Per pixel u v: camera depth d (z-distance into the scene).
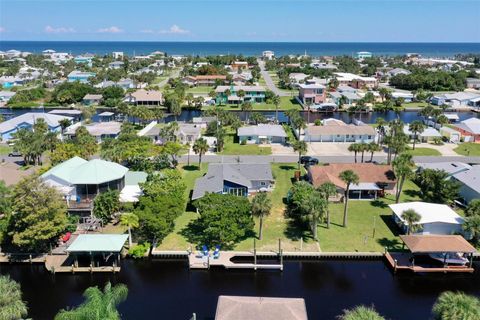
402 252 61.38
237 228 60.44
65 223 61.22
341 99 174.88
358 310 39.78
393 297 53.12
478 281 56.94
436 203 77.75
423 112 139.62
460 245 57.41
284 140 119.00
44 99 184.62
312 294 53.62
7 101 178.62
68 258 60.72
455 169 85.56
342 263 60.59
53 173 71.50
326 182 70.38
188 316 49.16
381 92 186.00
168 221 62.81
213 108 163.38
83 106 160.50
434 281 56.84
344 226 68.75
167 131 113.12
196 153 105.31
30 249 61.41
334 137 120.88
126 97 184.50
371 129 121.50
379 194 81.69
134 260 60.66
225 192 78.69
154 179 73.25
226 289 54.78
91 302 37.81
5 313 37.78
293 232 66.81
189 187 84.12
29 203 58.28
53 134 105.00
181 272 58.44
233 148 113.56
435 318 38.81
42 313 49.94
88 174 70.88
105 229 67.69
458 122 146.38
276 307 43.41
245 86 197.62
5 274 58.06
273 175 91.69
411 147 115.38
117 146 92.81
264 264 58.88
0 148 113.94
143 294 53.50
